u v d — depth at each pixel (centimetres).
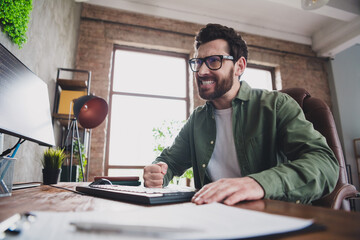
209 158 108
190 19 434
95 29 383
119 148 373
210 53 106
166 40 416
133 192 54
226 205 38
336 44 469
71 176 221
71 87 269
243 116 104
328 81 506
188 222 25
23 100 79
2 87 66
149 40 407
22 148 162
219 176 107
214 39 107
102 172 335
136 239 20
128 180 116
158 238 20
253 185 49
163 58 432
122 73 405
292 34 498
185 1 421
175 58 438
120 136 378
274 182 52
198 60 109
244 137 100
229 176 105
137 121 390
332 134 102
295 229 22
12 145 145
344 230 24
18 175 158
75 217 28
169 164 120
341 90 498
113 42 389
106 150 368
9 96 69
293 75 481
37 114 89
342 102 491
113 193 56
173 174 122
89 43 373
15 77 76
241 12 449
